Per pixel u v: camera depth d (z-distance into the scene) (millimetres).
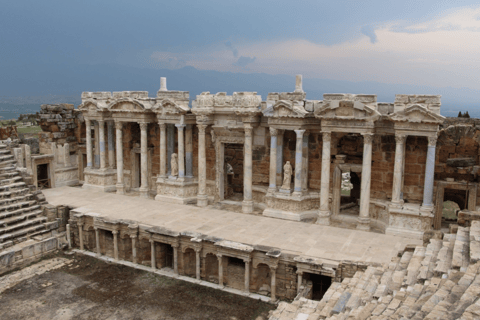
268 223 35000
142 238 33688
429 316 12977
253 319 25547
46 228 37375
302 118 34844
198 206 40438
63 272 32312
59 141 50125
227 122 39594
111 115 46719
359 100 32750
